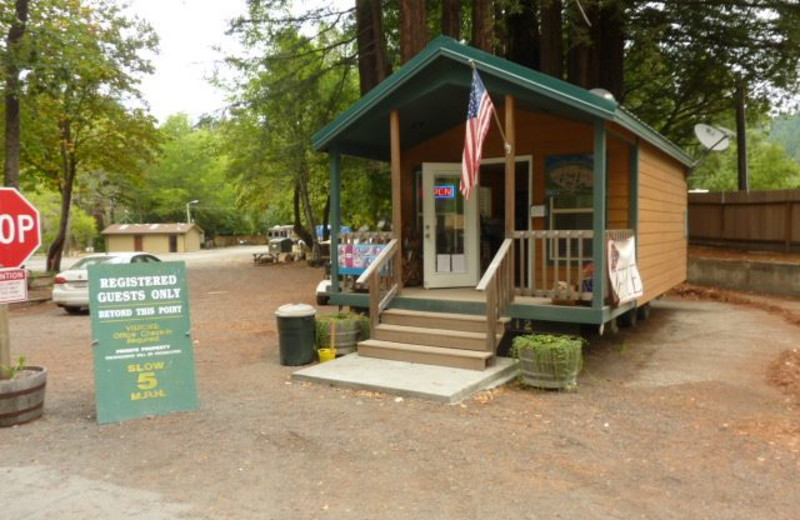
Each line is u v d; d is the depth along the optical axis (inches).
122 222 2674.7
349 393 250.8
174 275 234.2
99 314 221.3
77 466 176.7
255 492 157.8
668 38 650.8
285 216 1979.6
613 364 307.4
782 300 534.0
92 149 892.6
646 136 331.0
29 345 391.2
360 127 350.3
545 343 256.7
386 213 719.7
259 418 218.5
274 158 888.3
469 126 273.7
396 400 239.0
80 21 625.9
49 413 231.5
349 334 314.8
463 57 291.6
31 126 723.4
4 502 153.3
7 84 532.4
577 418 216.8
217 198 2704.2
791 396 245.6
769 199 649.6
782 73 676.1
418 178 402.3
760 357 318.7
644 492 156.2
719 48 658.8
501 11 511.2
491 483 161.6
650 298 366.3
